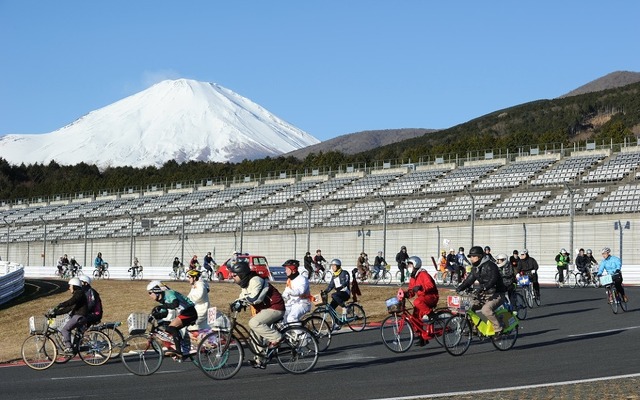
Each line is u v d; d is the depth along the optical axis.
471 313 17.77
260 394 13.29
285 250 67.88
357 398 12.52
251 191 85.56
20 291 45.97
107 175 165.25
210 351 15.46
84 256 73.25
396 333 18.58
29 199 112.31
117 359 19.48
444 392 12.84
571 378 13.81
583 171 64.94
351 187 77.44
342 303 23.56
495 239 57.53
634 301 31.02
